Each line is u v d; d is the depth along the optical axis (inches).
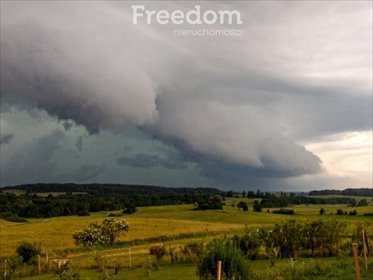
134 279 1423.5
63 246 2896.2
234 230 3508.9
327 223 1892.2
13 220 5497.1
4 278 1656.0
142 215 6102.4
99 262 1780.3
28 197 7431.1
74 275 1434.5
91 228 2893.7
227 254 1108.5
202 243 1836.9
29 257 1882.4
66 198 7504.9
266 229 1969.7
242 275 1106.1
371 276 1113.4
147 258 1851.6
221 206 7007.9
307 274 1213.1
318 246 1843.0
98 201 7066.9
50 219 5511.8
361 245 1749.5
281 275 1211.2
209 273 1096.8
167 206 7332.7
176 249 2000.5
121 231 3038.9
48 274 1686.8
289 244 1829.5
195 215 5890.8
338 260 1513.3
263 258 1804.9
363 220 4643.2
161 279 1391.5
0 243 3036.4
